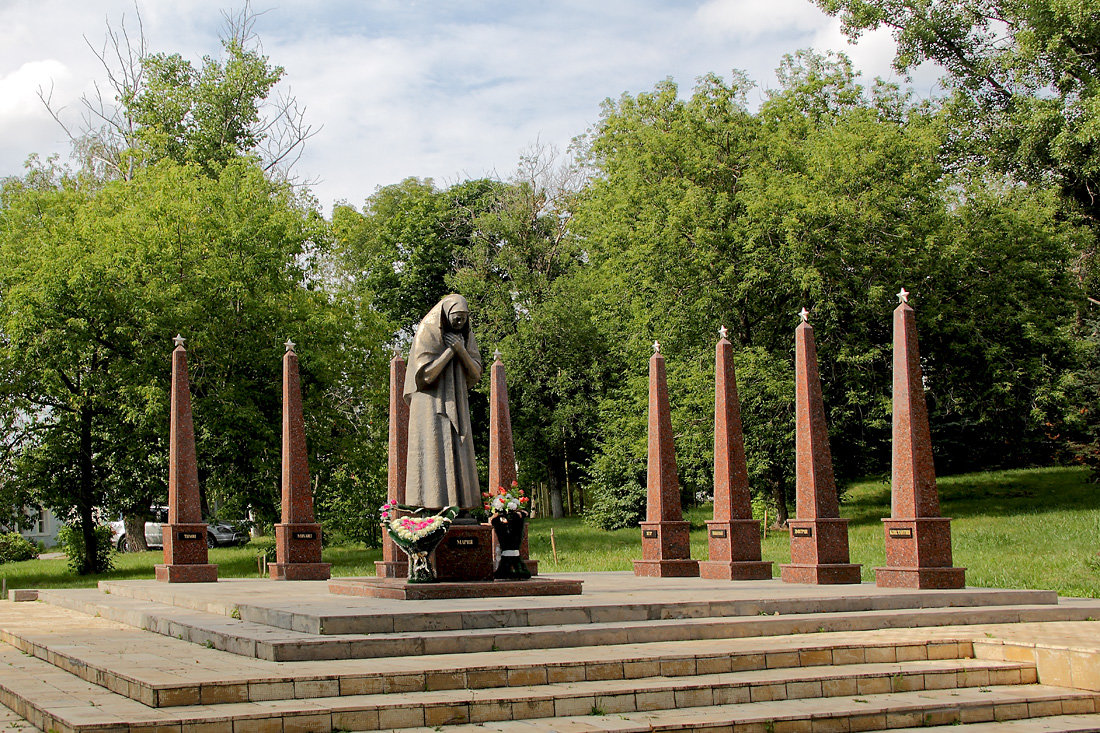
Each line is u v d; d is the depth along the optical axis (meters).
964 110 37.84
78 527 33.28
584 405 44.97
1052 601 15.36
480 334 46.16
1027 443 42.62
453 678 9.34
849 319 34.59
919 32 37.12
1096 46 33.19
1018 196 38.12
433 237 49.44
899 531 16.28
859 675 10.42
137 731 7.69
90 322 30.08
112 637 12.79
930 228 34.03
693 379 32.03
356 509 36.25
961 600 14.70
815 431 18.03
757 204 31.48
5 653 12.70
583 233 47.00
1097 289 41.84
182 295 29.58
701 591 14.98
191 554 20.61
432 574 13.94
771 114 37.97
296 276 33.53
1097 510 31.03
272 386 32.06
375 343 35.34
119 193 32.75
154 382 28.95
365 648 10.30
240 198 32.38
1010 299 35.53
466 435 15.03
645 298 35.09
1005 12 36.62
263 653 10.13
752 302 34.31
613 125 38.84
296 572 21.16
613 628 11.55
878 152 32.56
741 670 10.57
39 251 30.19
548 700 9.04
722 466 19.66
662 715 9.12
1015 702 10.16
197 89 42.22
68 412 32.56
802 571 17.64
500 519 14.81
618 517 41.75
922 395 16.53
